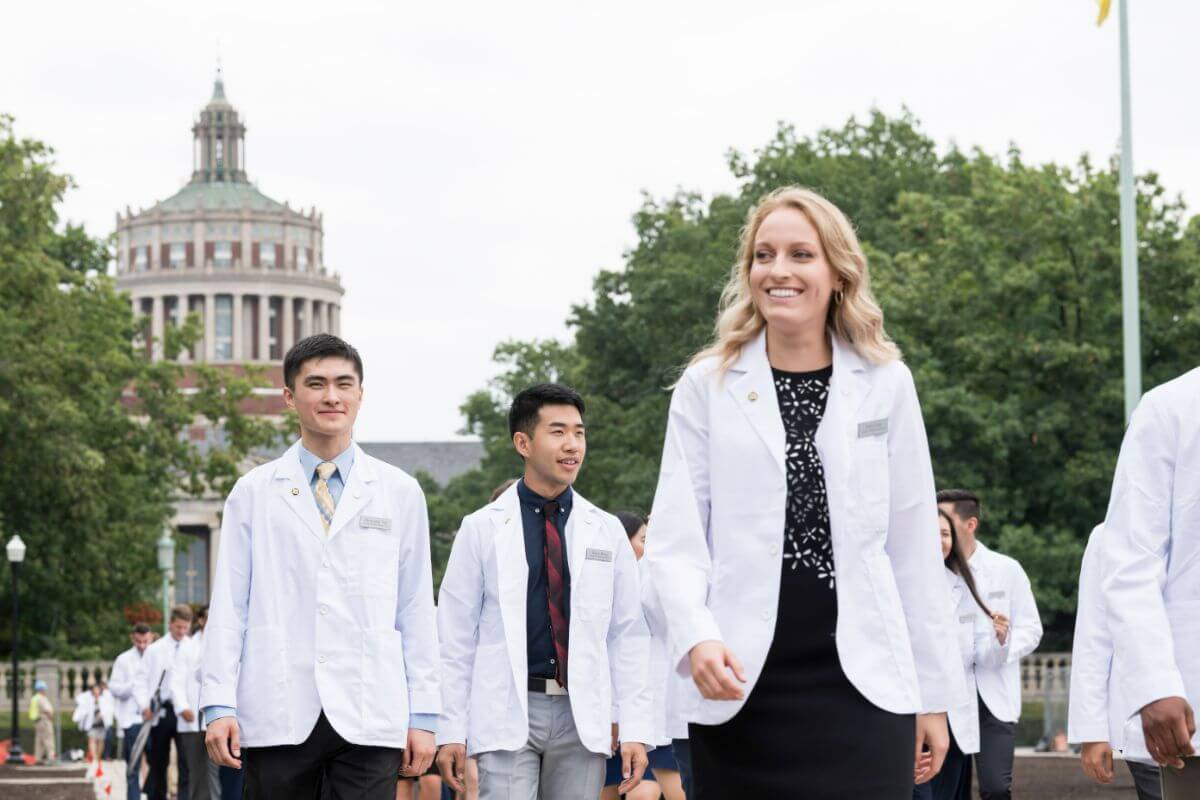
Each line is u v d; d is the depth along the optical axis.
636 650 8.67
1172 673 4.98
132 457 48.66
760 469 4.86
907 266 47.38
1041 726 36.22
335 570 7.30
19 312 44.81
